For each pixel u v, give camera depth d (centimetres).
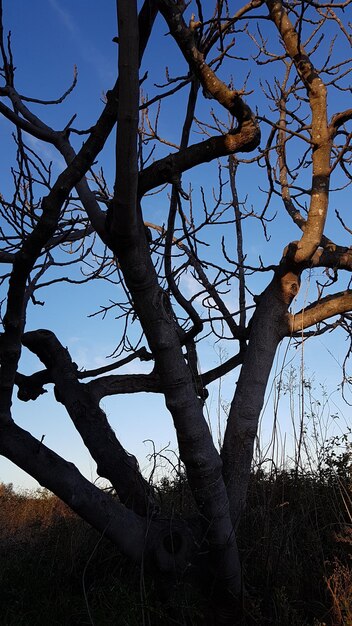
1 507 1082
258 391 480
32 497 1182
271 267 497
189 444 422
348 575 482
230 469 472
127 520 463
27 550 707
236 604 468
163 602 467
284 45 500
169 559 458
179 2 388
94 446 504
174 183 389
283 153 588
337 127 495
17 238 493
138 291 399
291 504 591
